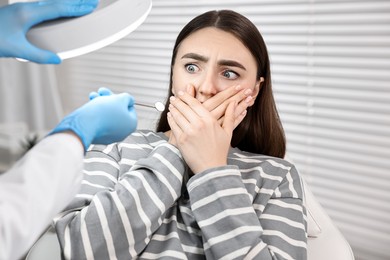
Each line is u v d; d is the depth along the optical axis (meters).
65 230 0.77
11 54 0.56
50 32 0.56
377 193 1.57
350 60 1.56
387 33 1.47
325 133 1.66
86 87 2.37
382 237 1.58
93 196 0.84
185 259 0.79
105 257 0.76
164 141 0.92
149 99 2.16
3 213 0.52
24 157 0.59
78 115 0.64
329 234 1.15
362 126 1.57
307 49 1.65
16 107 2.25
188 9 1.95
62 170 0.58
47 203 0.56
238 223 0.75
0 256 0.52
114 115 0.68
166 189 0.80
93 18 0.56
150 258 0.81
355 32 1.53
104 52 2.26
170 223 0.84
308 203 1.23
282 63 1.72
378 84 1.52
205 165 0.80
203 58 0.89
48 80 2.26
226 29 0.90
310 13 1.62
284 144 1.17
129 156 0.95
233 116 0.86
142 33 2.12
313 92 1.66
